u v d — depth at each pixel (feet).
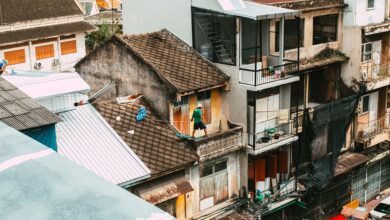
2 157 15.84
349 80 87.15
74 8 144.15
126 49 69.82
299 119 78.64
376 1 89.20
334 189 86.12
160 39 74.02
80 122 62.90
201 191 67.67
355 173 89.51
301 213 80.64
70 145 59.26
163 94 66.44
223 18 71.82
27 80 60.34
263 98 73.05
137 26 82.74
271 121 75.15
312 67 80.79
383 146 96.43
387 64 91.76
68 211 13.50
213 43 71.92
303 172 78.89
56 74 64.13
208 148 66.08
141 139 63.57
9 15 130.31
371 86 87.56
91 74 75.97
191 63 71.15
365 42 86.48
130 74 70.18
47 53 137.08
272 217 76.07
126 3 83.46
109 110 66.23
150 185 60.90
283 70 74.18
